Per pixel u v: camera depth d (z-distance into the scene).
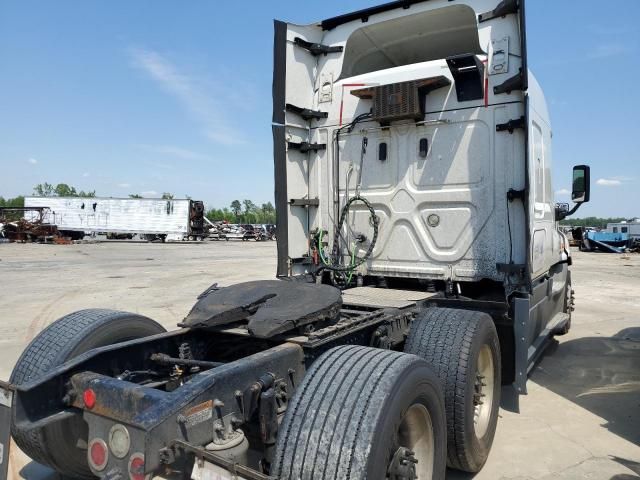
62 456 2.78
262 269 18.52
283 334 2.96
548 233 5.61
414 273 4.71
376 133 4.92
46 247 34.81
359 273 5.02
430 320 3.43
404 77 4.75
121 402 2.23
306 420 2.08
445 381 3.11
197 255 27.17
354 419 2.02
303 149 5.23
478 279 4.40
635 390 5.14
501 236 4.35
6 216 47.97
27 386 2.38
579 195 6.07
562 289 6.93
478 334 3.28
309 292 3.36
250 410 2.36
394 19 4.96
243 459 2.18
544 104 5.46
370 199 4.95
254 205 141.25
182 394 2.05
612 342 7.13
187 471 2.11
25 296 11.48
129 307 9.95
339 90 5.15
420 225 4.70
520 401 4.83
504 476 3.39
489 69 4.39
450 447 3.14
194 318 3.05
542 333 5.39
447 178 4.57
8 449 2.38
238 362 2.38
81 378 2.47
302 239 5.27
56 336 3.00
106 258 24.39
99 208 46.91
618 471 3.45
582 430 4.16
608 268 19.80
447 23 5.08
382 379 2.17
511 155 4.31
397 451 2.19
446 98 4.57
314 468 1.97
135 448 1.90
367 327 3.25
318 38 5.32
